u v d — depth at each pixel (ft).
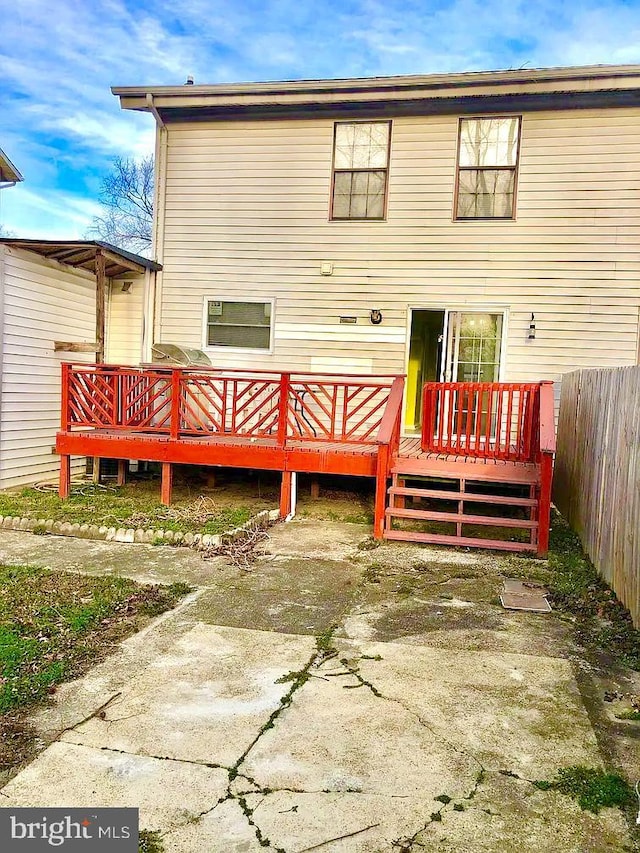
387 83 26.84
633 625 13.37
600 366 26.73
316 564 17.76
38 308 26.71
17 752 8.39
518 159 27.04
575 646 12.55
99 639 12.12
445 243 27.91
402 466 21.70
